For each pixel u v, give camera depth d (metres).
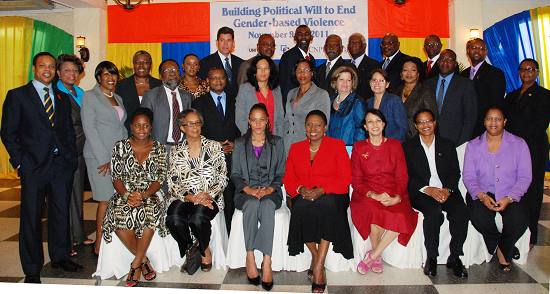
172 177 3.16
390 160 3.24
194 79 4.14
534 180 3.70
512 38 7.15
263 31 7.39
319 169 3.14
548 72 6.98
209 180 3.18
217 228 3.20
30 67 7.62
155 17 7.57
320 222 2.94
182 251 3.03
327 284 2.95
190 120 3.09
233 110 3.73
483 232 3.19
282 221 3.17
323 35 7.31
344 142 3.46
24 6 7.48
